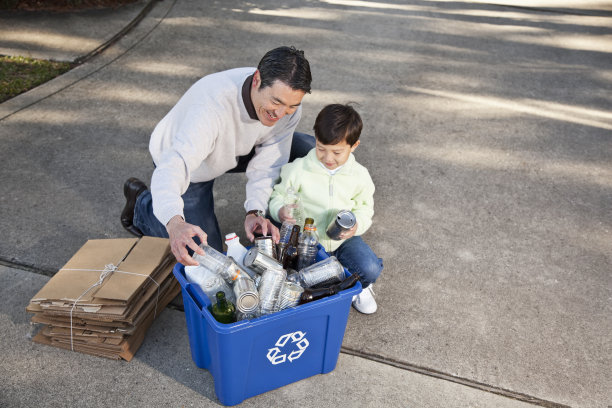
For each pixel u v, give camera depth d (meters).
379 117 4.39
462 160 3.93
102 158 3.56
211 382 2.20
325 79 4.90
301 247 2.16
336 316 2.02
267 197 2.43
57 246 2.82
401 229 3.21
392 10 6.82
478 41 6.09
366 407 2.14
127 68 4.74
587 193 3.67
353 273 2.16
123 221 2.85
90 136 3.78
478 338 2.51
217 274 1.90
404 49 5.70
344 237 2.23
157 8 6.06
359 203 2.53
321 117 2.18
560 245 3.18
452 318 2.61
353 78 4.97
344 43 5.68
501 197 3.56
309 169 2.38
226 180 3.51
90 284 2.20
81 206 3.13
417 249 3.06
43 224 2.96
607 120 4.63
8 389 2.09
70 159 3.52
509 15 7.03
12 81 4.31
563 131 4.41
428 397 2.20
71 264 2.32
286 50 1.88
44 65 4.60
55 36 5.06
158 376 2.21
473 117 4.51
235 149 2.27
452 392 2.23
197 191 2.48
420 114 4.49
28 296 2.51
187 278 1.94
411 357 2.38
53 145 3.64
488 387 2.27
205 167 2.32
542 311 2.70
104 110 4.10
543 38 6.33
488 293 2.79
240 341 1.83
